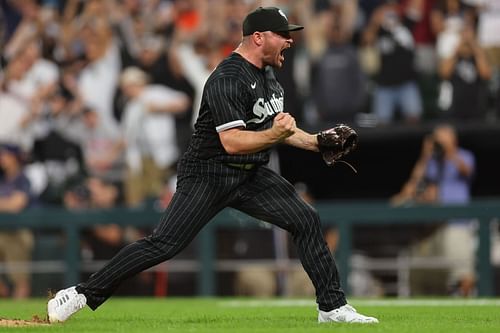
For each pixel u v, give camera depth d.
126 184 53.03
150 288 46.81
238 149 20.88
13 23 56.69
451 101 51.22
